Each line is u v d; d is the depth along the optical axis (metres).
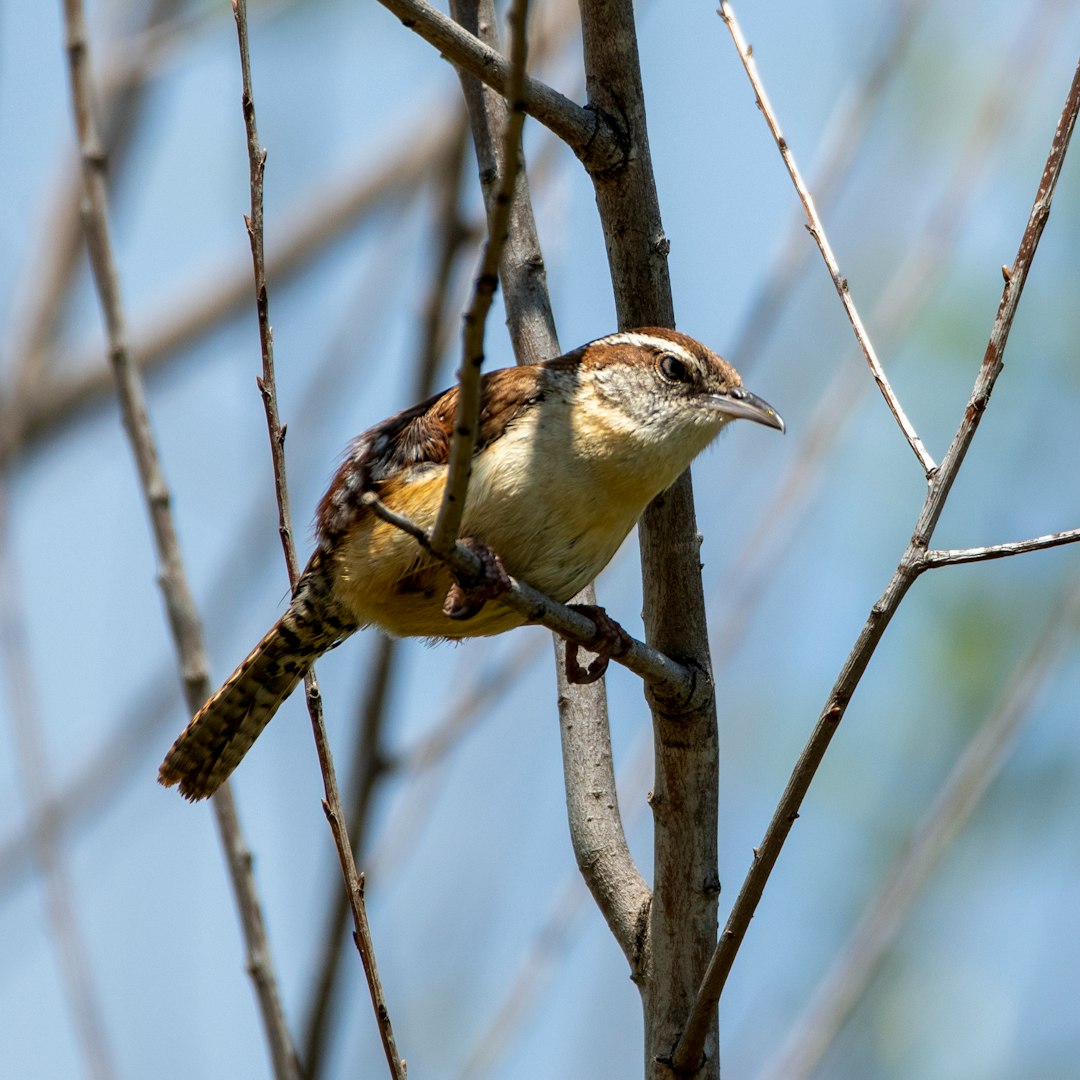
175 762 9.99
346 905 11.67
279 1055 9.80
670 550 8.62
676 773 8.54
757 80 8.20
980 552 7.11
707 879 8.53
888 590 7.20
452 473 6.92
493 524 9.20
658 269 8.73
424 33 8.05
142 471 10.79
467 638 9.80
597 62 8.49
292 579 7.93
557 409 9.38
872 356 7.52
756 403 9.93
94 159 11.23
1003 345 7.17
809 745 7.33
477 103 10.54
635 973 8.90
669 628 8.62
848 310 7.67
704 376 9.80
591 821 9.30
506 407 9.34
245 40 7.90
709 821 8.55
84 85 11.32
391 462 9.31
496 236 6.19
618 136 8.46
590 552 9.53
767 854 7.47
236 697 9.95
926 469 7.26
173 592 10.64
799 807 7.40
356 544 9.31
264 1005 9.87
